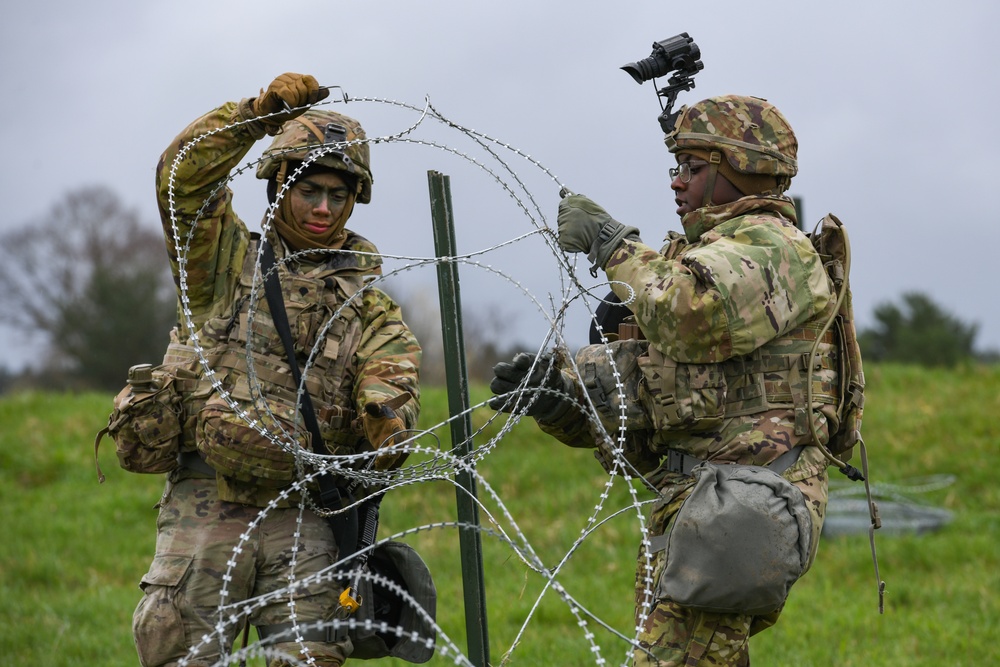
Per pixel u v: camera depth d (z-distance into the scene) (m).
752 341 7.84
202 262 8.59
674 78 8.84
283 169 8.74
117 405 8.59
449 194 8.92
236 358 8.57
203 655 8.38
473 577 8.80
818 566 18.28
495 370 8.52
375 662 13.40
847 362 8.47
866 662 12.86
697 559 7.68
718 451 8.13
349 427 8.73
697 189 8.50
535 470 23.22
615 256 8.21
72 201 110.19
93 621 16.14
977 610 15.41
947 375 30.05
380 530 20.86
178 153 8.33
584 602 15.97
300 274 8.76
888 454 24.47
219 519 8.58
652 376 8.12
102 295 97.50
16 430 27.78
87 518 22.55
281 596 8.48
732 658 8.03
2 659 14.13
